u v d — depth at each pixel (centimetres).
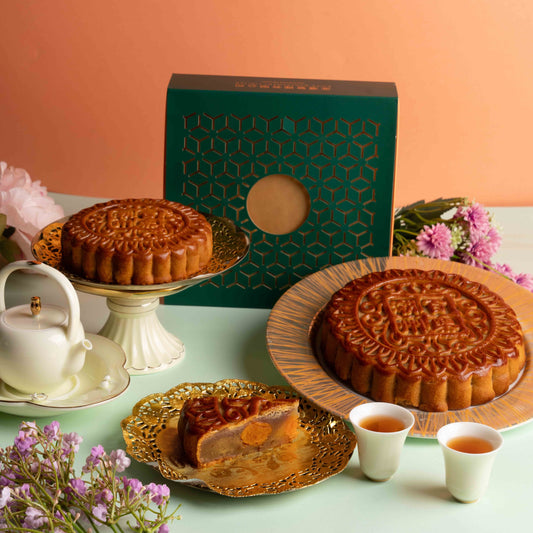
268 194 119
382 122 114
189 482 79
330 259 121
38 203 117
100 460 74
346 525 78
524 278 128
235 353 109
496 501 82
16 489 66
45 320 89
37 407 86
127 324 104
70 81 228
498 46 220
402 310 102
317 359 102
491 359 94
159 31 220
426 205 135
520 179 235
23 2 219
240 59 223
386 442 80
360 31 219
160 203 110
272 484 80
